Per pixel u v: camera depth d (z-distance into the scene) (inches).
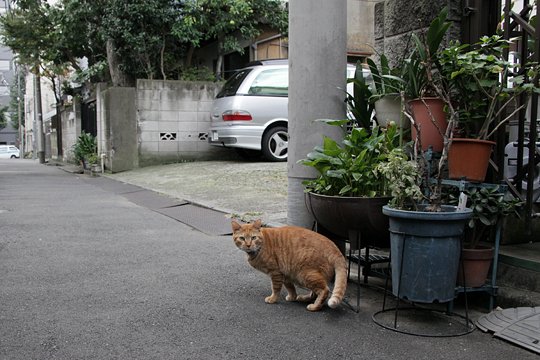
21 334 122.3
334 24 177.6
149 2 513.7
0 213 295.1
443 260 124.8
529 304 136.2
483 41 147.3
